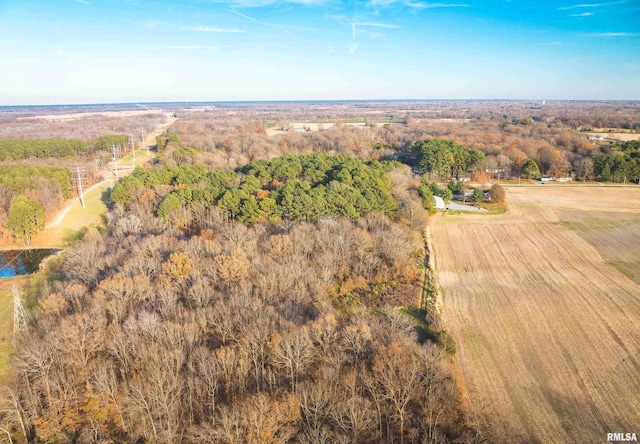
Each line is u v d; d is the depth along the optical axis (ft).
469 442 152.66
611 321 238.48
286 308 208.85
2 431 154.40
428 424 156.04
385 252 294.25
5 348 209.36
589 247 346.54
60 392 165.07
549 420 169.78
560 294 269.85
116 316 197.67
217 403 161.89
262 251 279.08
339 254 284.20
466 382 191.62
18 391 172.14
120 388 167.02
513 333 229.04
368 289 265.95
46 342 181.98
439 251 342.03
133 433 155.33
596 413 173.47
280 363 171.94
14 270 315.58
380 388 164.04
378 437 152.87
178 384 161.07
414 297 261.03
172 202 335.26
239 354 172.35
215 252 263.90
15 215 347.77
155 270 244.22
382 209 352.28
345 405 150.61
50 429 156.46
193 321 189.26
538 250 342.44
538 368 200.85
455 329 232.53
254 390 167.63
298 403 149.18
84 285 236.63
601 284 282.56
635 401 179.42
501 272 303.89
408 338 197.26
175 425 153.58
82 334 183.21
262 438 134.62
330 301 243.40
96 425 157.79
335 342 187.21
